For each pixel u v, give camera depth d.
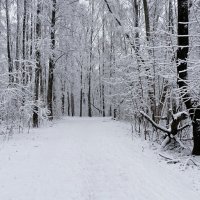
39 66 21.98
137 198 7.24
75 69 34.69
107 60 34.19
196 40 11.74
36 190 7.66
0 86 15.91
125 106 20.62
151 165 10.04
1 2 24.25
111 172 9.30
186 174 8.99
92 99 52.53
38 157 10.84
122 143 13.70
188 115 11.30
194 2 11.35
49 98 25.97
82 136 15.87
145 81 15.65
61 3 25.16
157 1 18.09
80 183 8.27
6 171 9.04
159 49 13.70
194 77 10.52
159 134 15.11
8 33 22.64
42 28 27.58
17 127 18.98
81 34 38.47
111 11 17.16
